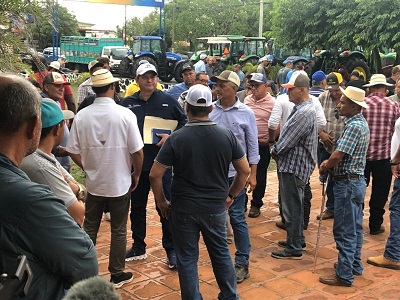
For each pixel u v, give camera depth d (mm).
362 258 4914
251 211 6164
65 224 1588
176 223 3283
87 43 33656
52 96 5199
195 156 3193
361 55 19609
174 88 6359
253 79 5875
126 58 25000
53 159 2504
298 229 4770
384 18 18000
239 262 4297
